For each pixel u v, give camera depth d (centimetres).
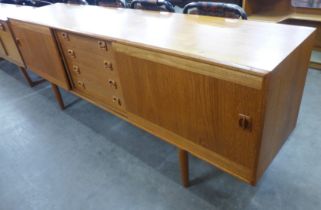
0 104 239
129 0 249
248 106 84
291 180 140
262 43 98
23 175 162
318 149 157
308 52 108
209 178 147
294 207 126
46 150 181
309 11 240
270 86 79
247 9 243
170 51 98
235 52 92
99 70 149
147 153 170
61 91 250
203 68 90
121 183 150
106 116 210
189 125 110
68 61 172
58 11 201
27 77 259
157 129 130
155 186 146
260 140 88
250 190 137
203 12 152
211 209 130
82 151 177
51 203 143
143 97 125
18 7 243
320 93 207
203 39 108
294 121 128
